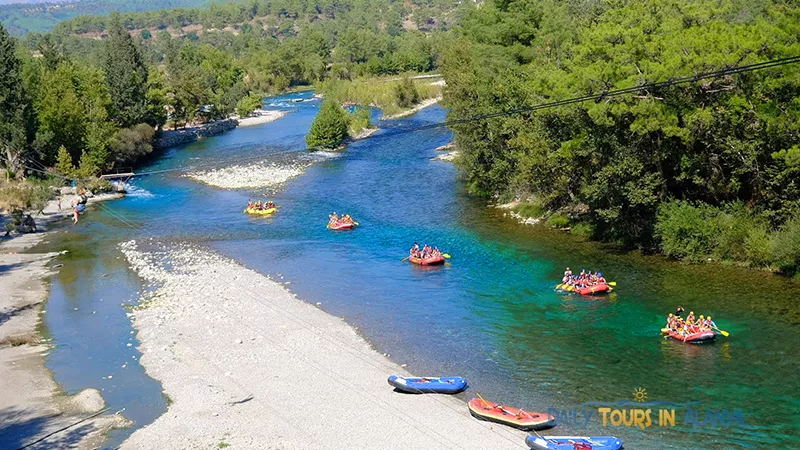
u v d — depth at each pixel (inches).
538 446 1371.8
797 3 2358.5
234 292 2351.1
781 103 2217.0
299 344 1920.5
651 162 2445.9
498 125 3154.5
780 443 1386.6
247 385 1697.8
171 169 4569.4
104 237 3134.8
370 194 3695.9
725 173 2465.6
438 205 3395.7
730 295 2113.7
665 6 2514.8
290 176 4227.4
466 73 3604.8
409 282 2388.0
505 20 4306.1
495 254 2628.0
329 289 2351.1
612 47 2445.9
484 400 1572.3
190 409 1593.3
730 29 2347.4
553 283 2309.3
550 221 2925.7
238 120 6786.4
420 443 1425.9
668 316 1993.1
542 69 3041.3
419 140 5206.7
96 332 2087.8
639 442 1408.7
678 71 2266.2
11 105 3964.1
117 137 4579.2
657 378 1667.1
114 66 4985.2
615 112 2324.1
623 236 2645.2
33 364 1893.5
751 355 1752.0
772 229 2322.8
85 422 1577.3
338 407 1577.3
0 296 2426.2
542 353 1827.0
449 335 1959.9
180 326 2085.4
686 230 2390.5
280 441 1446.9
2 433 1552.7
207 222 3319.4
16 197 3503.9
